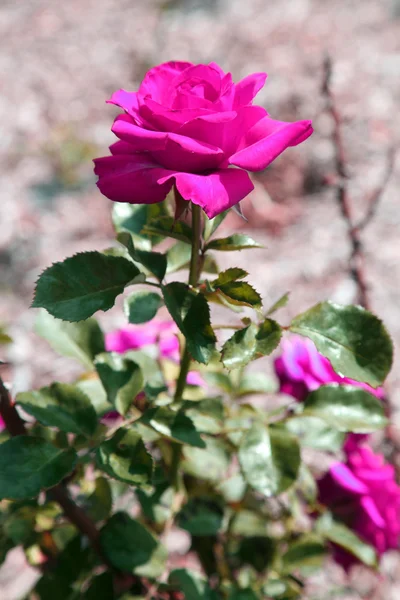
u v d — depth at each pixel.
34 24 3.41
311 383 0.72
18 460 0.58
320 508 0.74
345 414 0.64
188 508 0.71
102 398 0.67
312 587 0.91
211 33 3.08
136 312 0.63
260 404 1.12
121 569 0.66
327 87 0.81
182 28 3.18
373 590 0.92
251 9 3.20
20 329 1.48
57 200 2.02
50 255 1.76
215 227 0.63
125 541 0.66
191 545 0.77
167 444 0.70
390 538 0.73
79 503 0.74
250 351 0.58
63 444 0.64
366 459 0.74
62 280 0.58
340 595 0.83
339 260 1.53
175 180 0.54
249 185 0.54
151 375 0.70
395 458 0.83
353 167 1.83
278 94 2.32
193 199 0.53
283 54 2.73
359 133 1.97
